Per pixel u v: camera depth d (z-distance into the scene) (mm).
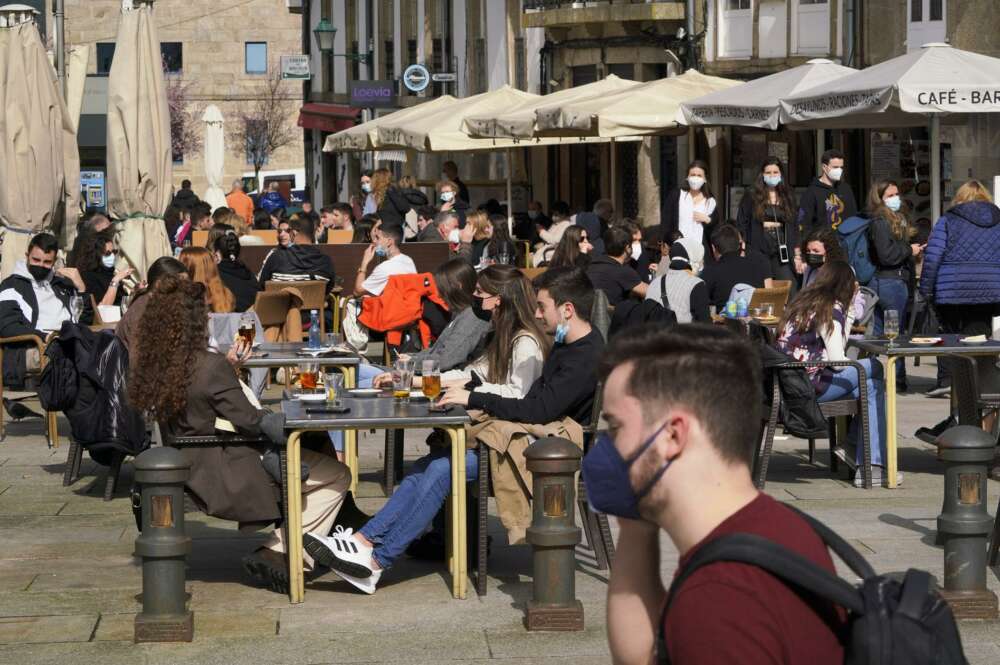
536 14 34906
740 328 12094
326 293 19547
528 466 7719
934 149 17859
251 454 8312
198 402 8219
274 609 8094
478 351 11078
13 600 8320
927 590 2934
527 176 38844
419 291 16500
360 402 8859
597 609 8031
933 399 15984
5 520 10516
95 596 8398
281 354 12023
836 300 11211
